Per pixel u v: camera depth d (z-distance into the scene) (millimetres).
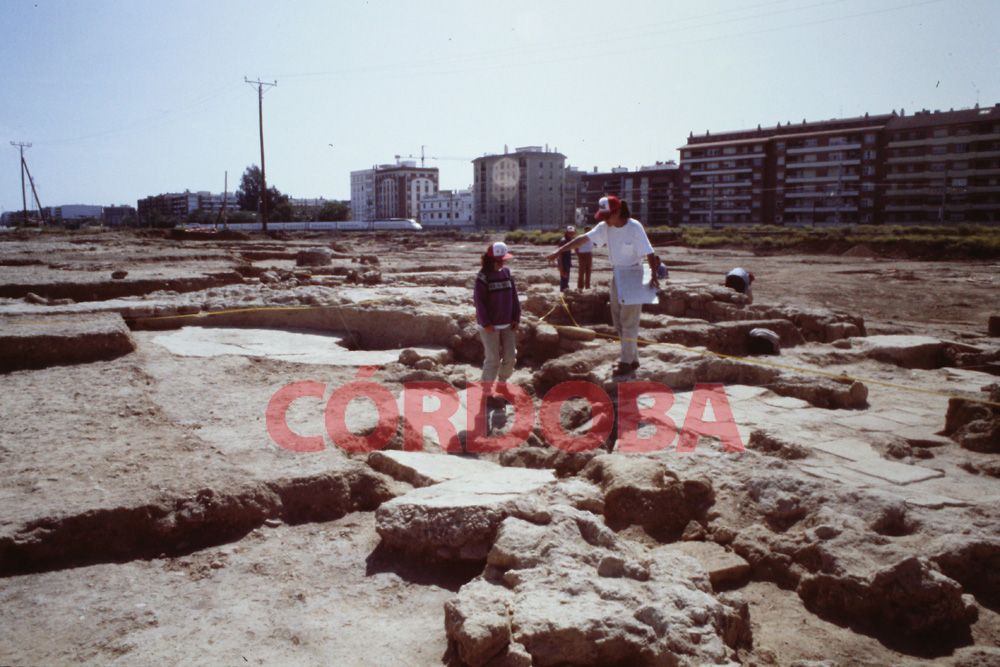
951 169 87188
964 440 5848
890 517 4301
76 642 3297
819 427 6348
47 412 6301
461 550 4000
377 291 14023
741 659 3328
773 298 20641
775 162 100375
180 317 11164
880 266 33906
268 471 4949
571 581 3414
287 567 4055
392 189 168250
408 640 3332
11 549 3971
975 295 21297
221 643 3287
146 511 4332
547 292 14234
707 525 4637
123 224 132500
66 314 10602
